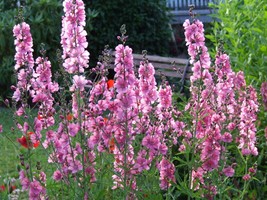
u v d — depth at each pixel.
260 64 1.70
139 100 1.14
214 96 1.20
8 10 2.90
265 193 1.44
